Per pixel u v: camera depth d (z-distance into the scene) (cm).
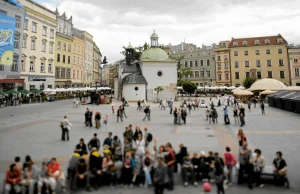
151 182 884
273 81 4744
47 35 5419
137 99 4991
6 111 3184
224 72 8300
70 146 1371
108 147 1016
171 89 5359
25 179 781
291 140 1485
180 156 971
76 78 6975
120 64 5944
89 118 2055
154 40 5828
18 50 4394
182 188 833
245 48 8019
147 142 1239
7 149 1297
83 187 848
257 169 845
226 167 929
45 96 4988
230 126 2061
